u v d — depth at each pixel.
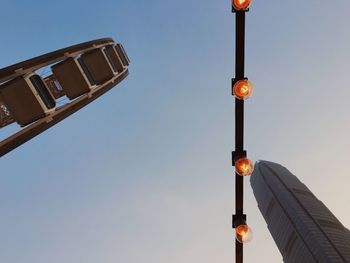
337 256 155.00
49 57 15.66
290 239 183.00
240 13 6.66
